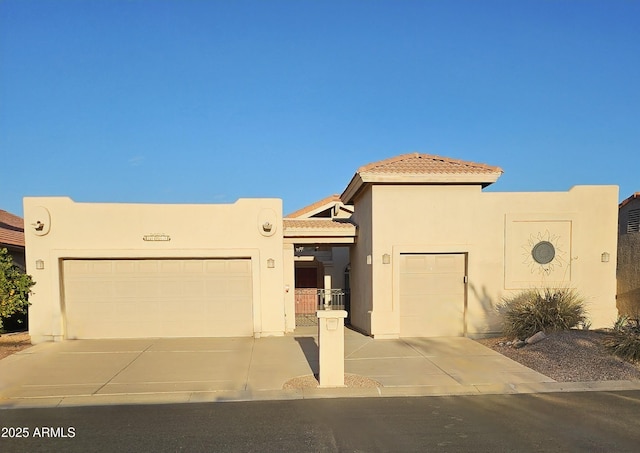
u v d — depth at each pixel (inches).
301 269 934.4
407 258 488.1
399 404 266.7
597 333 432.8
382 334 476.7
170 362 372.5
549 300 449.7
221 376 327.6
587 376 317.1
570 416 242.7
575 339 401.1
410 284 487.5
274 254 498.9
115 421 240.7
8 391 295.4
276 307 499.5
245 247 496.4
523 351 397.1
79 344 454.9
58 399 279.0
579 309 451.5
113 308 489.4
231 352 410.9
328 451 200.1
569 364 344.5
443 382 308.7
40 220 472.7
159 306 493.4
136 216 486.3
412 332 486.6
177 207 490.6
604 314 490.9
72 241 478.0
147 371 343.9
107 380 319.6
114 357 392.8
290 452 199.3
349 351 411.2
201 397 280.8
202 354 402.9
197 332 495.8
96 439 215.6
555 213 491.2
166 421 239.9
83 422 239.5
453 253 489.1
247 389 295.3
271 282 498.6
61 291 479.8
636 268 575.5
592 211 496.1
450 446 204.2
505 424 231.5
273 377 323.6
